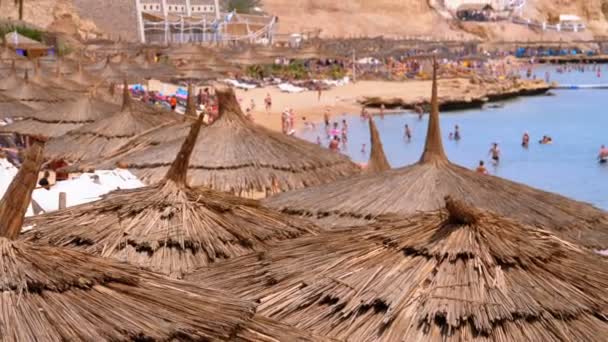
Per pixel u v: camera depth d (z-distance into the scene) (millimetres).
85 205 8523
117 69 48344
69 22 90500
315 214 9484
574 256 6695
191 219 8266
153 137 16594
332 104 61656
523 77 96625
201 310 4988
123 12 101375
